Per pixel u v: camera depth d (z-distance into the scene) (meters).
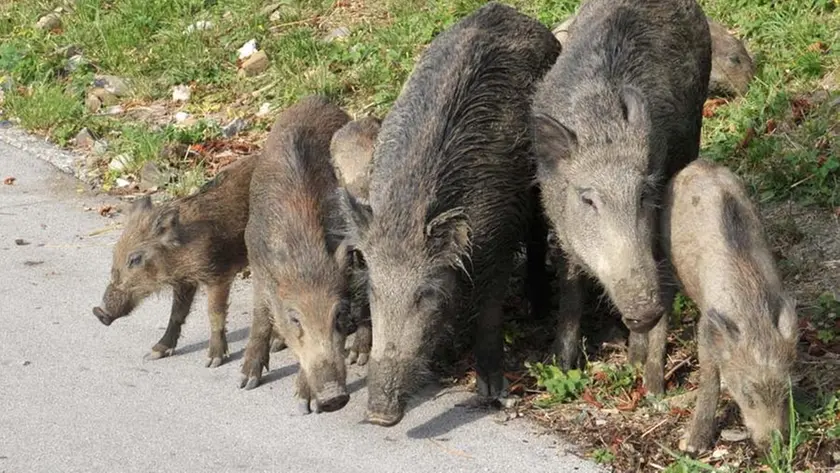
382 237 4.79
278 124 5.42
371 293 4.79
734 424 4.76
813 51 6.14
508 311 5.41
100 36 7.28
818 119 5.81
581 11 5.36
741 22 6.43
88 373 5.12
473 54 5.07
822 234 5.43
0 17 7.62
